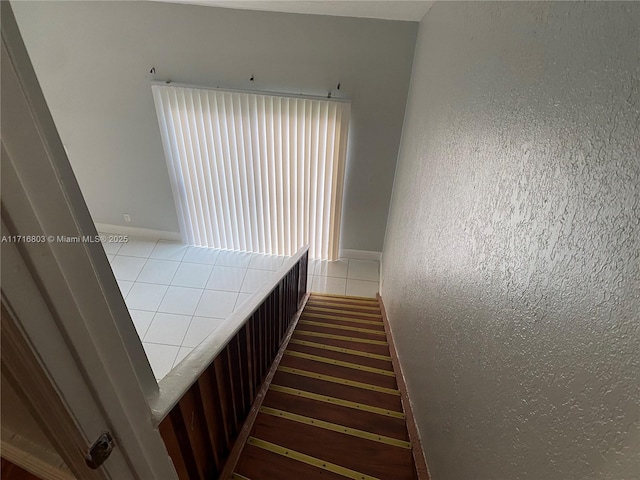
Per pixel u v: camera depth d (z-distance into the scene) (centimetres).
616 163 59
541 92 88
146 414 78
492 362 103
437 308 170
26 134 42
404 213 316
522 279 88
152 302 430
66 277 51
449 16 206
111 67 364
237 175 423
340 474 160
